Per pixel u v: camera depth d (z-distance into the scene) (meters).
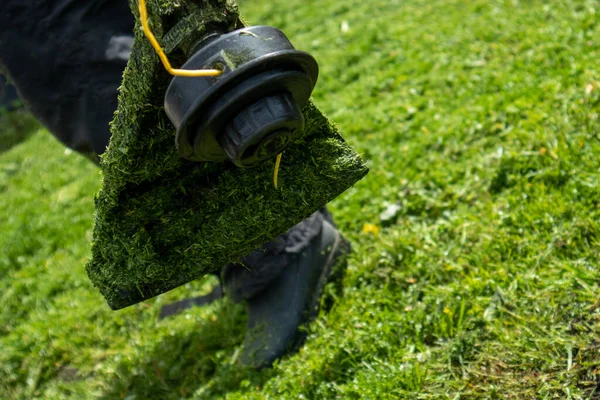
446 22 4.30
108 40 2.13
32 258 3.79
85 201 4.21
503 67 3.40
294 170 1.71
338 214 2.88
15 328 3.22
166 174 1.62
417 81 3.71
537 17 3.73
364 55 4.44
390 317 2.17
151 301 3.00
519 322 1.96
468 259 2.29
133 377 2.56
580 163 2.42
